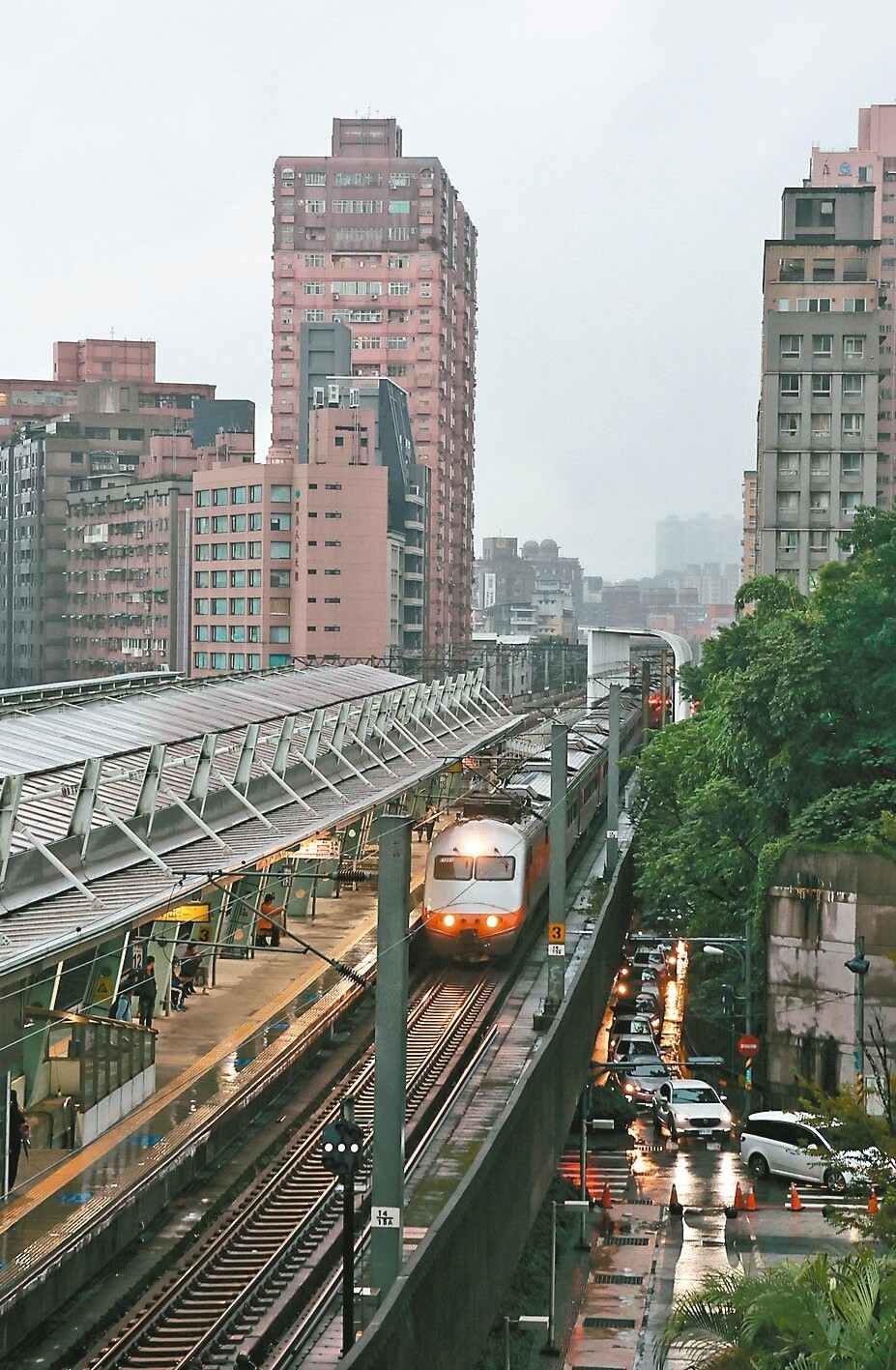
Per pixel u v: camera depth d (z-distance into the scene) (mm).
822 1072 43250
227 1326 25156
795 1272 20859
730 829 53812
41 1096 31531
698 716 69438
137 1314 25578
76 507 193250
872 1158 29984
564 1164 42406
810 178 185500
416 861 64000
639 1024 53000
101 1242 26906
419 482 182750
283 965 49281
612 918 51969
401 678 82875
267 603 159625
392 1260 23219
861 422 114938
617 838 65438
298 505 158375
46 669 196500
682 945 67750
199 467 184250
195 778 40625
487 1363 26031
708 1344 21172
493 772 70375
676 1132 44969
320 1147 34312
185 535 171625
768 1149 41312
